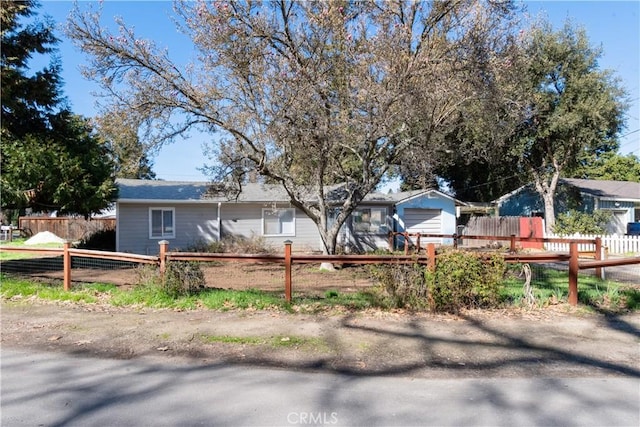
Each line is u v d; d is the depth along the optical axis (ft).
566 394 13.55
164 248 27.30
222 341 19.21
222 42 36.19
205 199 64.49
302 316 23.20
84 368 16.05
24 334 20.62
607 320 22.68
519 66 40.52
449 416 12.03
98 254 28.89
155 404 12.86
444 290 23.94
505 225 87.66
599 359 17.01
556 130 83.97
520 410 12.41
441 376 15.16
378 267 25.68
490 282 24.23
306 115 36.99
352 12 38.78
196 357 17.28
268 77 36.19
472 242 83.76
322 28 36.55
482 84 37.42
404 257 25.02
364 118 36.14
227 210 68.08
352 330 20.70
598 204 97.14
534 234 82.33
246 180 50.47
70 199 50.52
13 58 50.78
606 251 36.60
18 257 59.16
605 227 92.63
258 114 38.04
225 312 24.25
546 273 39.11
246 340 19.29
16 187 46.98
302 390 13.87
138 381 14.73
